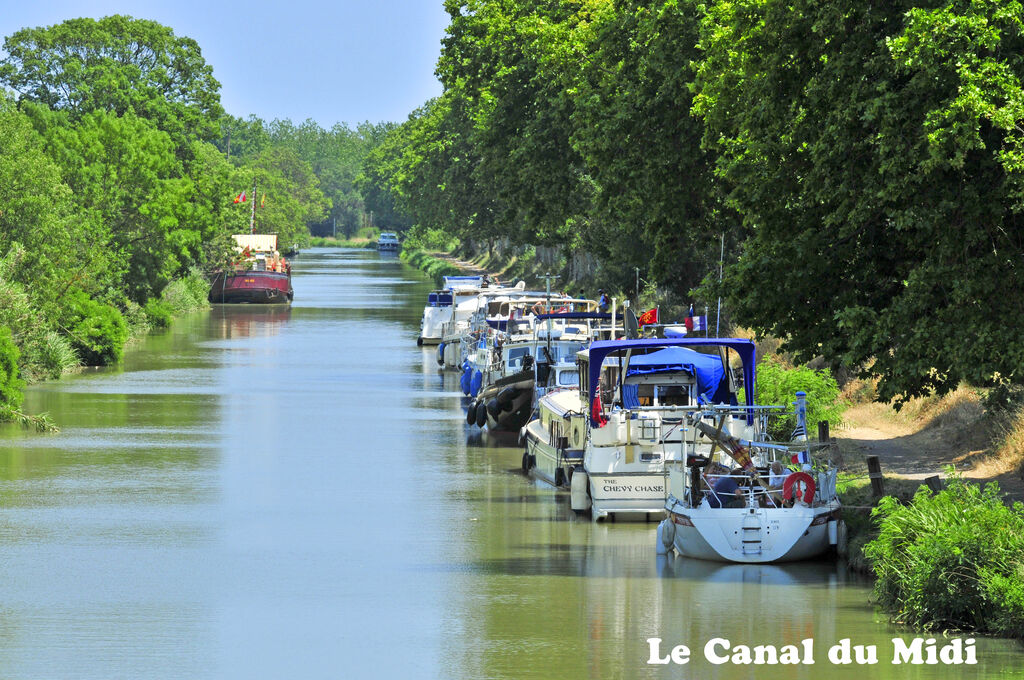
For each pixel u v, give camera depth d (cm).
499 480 8112
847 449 8050
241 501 7356
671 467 6084
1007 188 4906
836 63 5475
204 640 4606
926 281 5097
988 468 7044
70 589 5375
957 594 4572
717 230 9875
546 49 13350
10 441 9619
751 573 5528
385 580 5528
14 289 13838
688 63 9300
